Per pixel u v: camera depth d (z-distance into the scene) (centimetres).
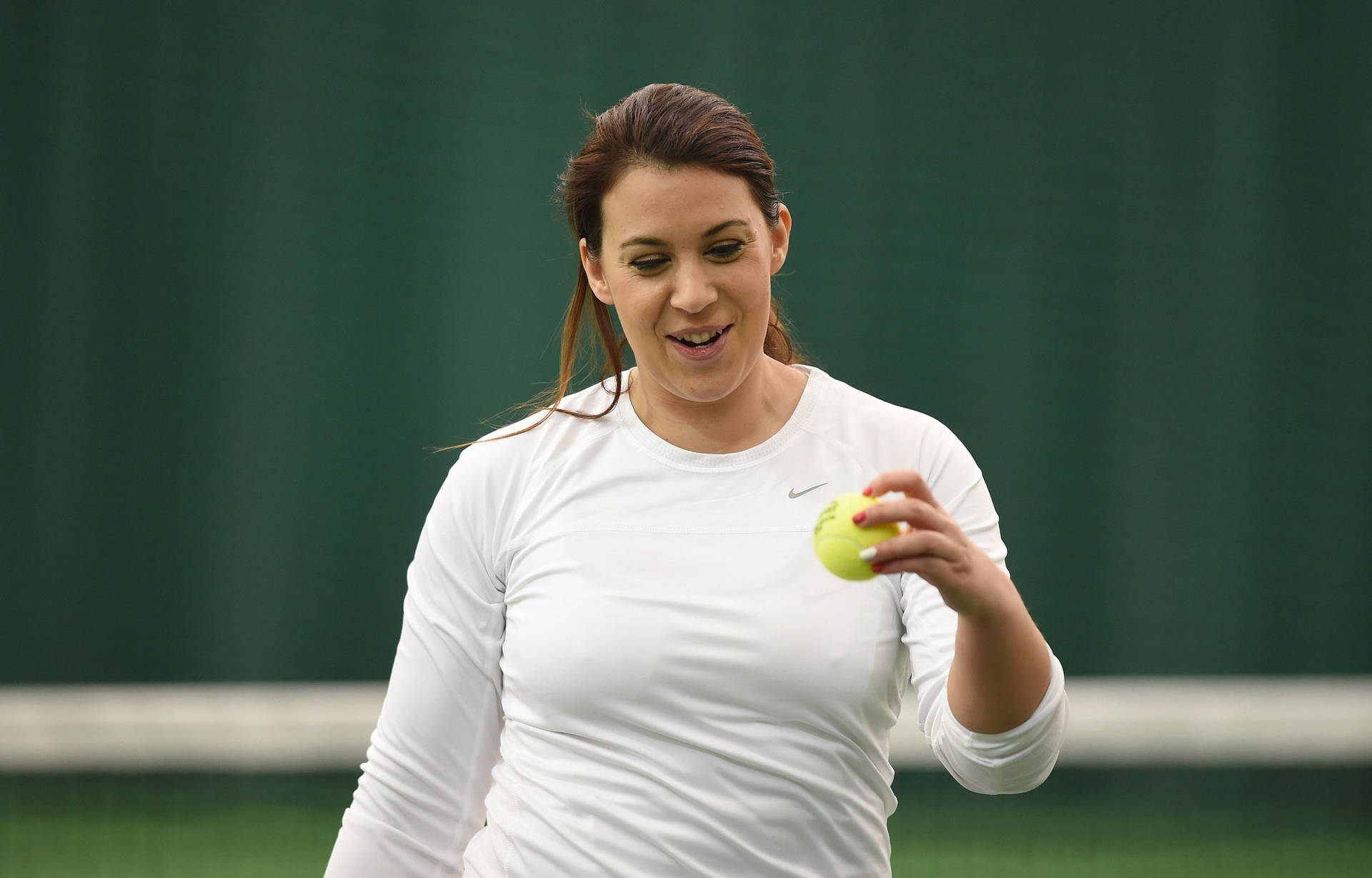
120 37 2598
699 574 686
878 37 2664
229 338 2580
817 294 2648
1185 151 2656
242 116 2614
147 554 2536
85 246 2569
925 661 676
